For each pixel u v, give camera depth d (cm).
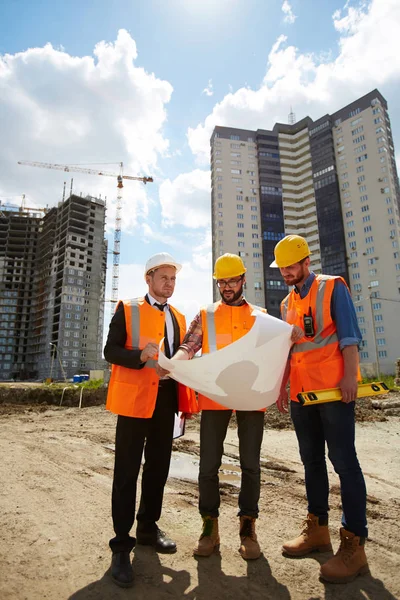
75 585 229
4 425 1017
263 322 254
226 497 422
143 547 287
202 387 260
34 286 11819
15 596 215
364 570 245
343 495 253
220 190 8119
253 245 7944
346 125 7831
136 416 267
